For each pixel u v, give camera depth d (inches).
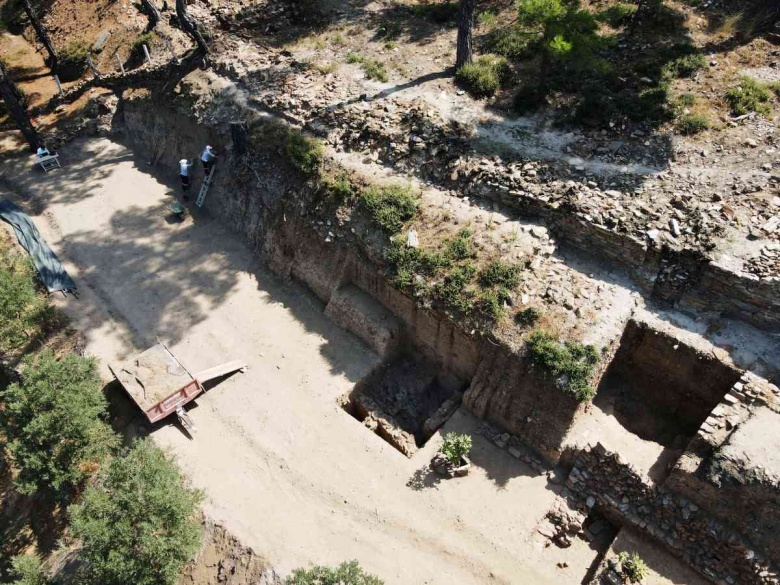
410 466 746.8
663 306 750.5
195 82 1198.3
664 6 1128.8
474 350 789.2
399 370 887.1
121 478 672.4
